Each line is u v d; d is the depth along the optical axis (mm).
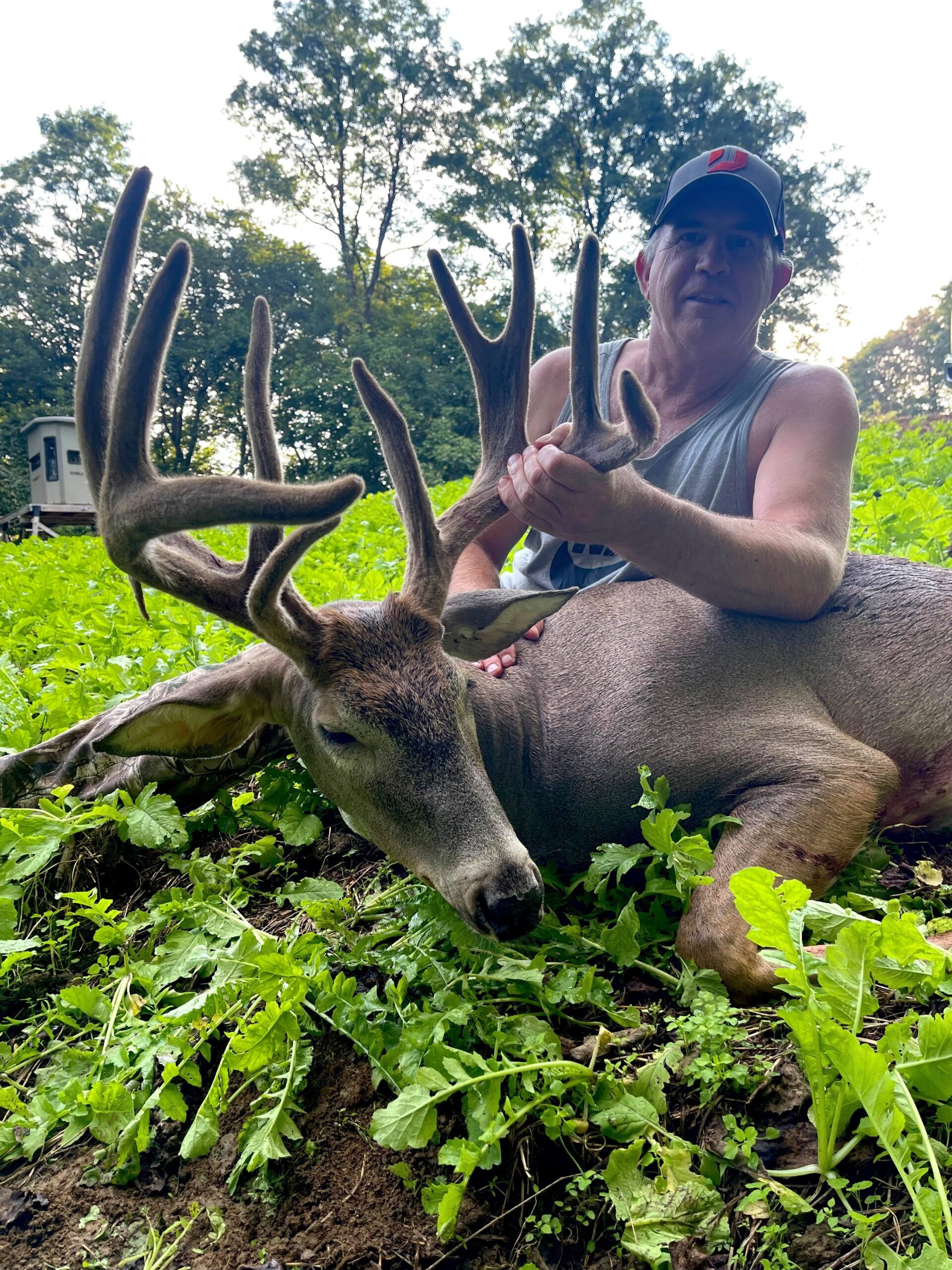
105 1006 787
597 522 804
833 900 833
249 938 778
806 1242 538
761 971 712
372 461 10203
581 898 892
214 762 1056
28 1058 790
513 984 730
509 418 934
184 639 1726
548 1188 597
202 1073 743
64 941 968
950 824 956
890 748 915
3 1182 680
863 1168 565
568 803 919
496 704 910
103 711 1342
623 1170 581
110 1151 673
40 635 2000
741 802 875
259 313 850
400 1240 596
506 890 724
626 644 965
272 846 1029
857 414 1049
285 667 912
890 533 1722
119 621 2012
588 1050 684
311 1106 688
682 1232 551
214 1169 662
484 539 1169
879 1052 573
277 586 787
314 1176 641
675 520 811
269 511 650
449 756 793
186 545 953
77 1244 625
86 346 760
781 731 882
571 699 952
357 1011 708
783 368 1092
